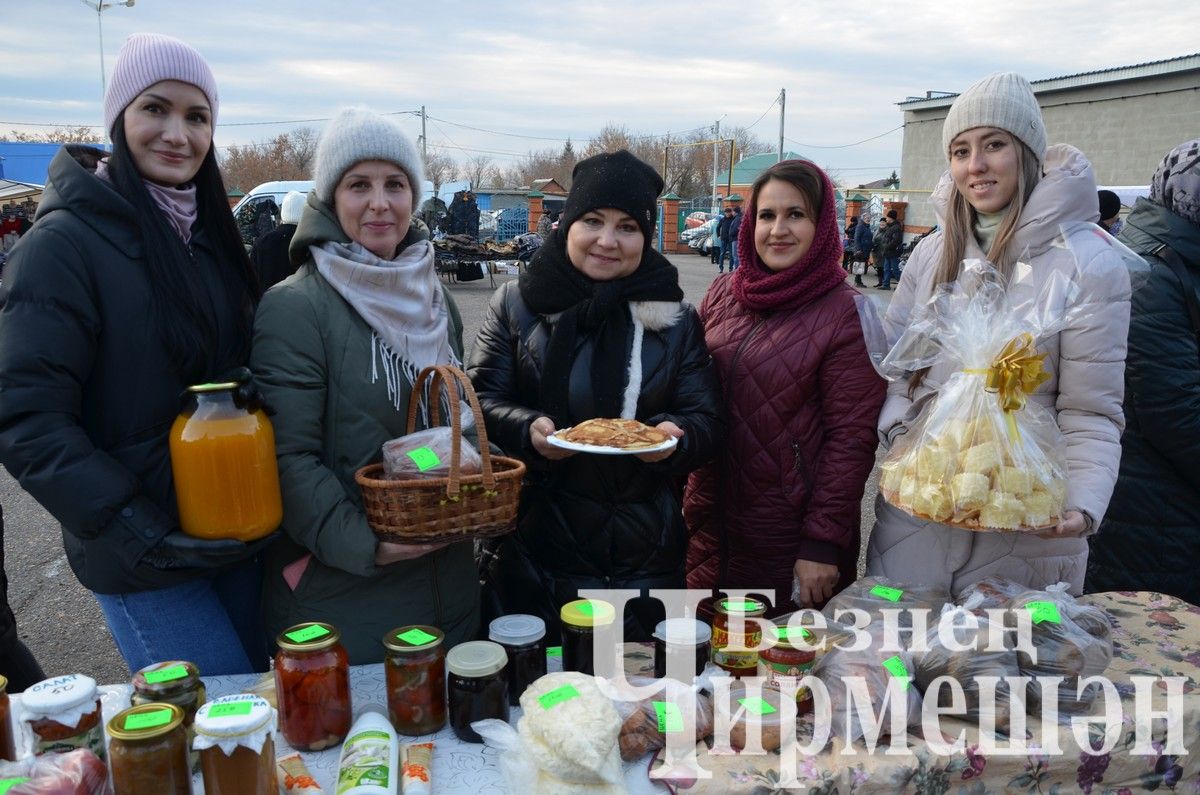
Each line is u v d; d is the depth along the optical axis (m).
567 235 2.28
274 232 3.62
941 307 2.03
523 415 2.17
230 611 2.04
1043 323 1.89
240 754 1.23
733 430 2.44
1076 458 1.96
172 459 1.61
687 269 21.95
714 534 2.58
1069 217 2.02
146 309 1.67
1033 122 2.03
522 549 2.35
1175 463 2.46
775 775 1.45
